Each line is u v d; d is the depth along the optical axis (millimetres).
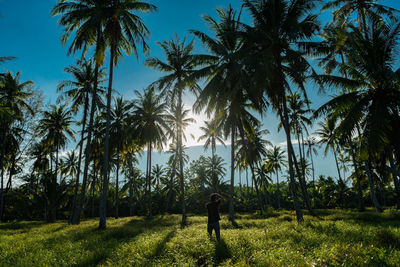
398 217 12844
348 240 5652
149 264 4613
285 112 15062
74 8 16953
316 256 4352
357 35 14914
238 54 15492
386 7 16250
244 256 4711
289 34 13453
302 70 13812
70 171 45062
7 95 26922
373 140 13469
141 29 17078
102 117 30062
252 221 15406
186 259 4941
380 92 14500
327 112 14961
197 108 17047
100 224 14320
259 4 15633
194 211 45156
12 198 36781
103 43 17250
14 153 30953
